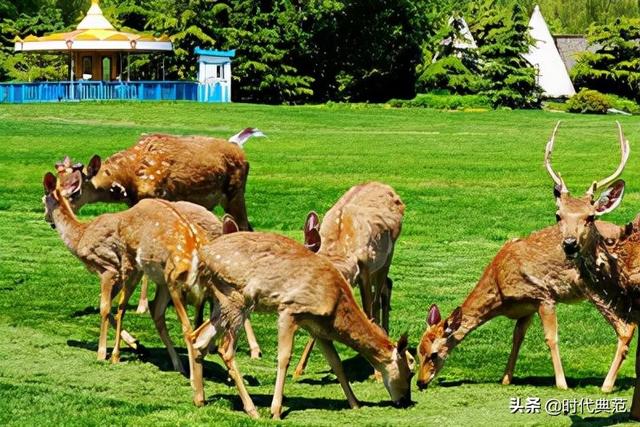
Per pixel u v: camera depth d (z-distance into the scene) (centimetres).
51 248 1948
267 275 1052
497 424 1035
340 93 7325
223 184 1623
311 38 7144
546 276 1169
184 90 5991
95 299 1562
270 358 1308
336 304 1066
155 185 1547
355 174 3072
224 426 1013
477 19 7400
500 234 2162
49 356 1268
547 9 12838
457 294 1662
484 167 3269
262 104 6338
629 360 1298
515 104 7012
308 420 1048
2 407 1055
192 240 1165
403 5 7125
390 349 1091
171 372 1221
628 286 1022
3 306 1507
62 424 1009
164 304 1221
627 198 2611
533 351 1343
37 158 3222
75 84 5666
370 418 1059
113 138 3925
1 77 7138
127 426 1008
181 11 6806
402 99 7050
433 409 1096
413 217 2352
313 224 1185
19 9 8206
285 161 3378
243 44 6800
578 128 4906
